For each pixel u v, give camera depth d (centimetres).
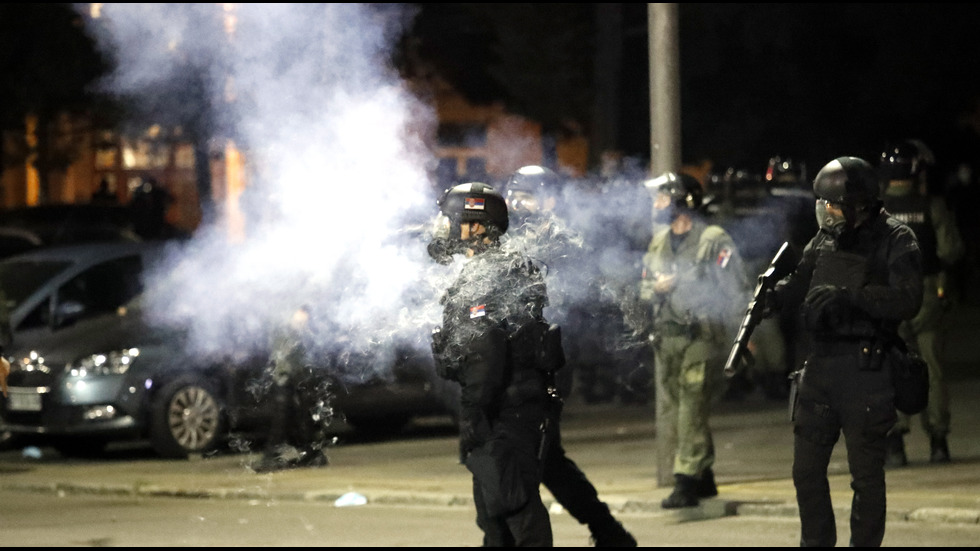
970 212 8812
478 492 2153
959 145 9012
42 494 3512
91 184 10319
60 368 4100
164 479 3634
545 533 2056
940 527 2744
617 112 7750
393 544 2688
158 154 10306
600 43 7744
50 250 4472
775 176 5303
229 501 3334
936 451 3450
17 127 8188
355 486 3416
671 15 3297
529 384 2064
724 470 3506
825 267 2208
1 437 4497
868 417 2147
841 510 2845
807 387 2194
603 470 3588
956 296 3456
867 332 2161
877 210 2206
